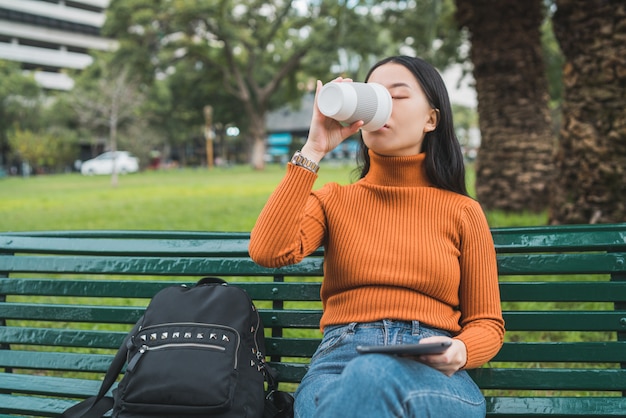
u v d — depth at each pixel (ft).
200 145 194.70
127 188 61.36
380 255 6.14
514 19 25.08
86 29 227.61
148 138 134.41
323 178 61.98
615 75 14.28
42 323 13.69
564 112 15.69
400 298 6.02
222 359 5.92
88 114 118.83
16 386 7.31
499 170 26.16
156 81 135.13
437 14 22.35
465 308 6.25
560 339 12.03
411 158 6.37
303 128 200.64
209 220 28.04
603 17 14.28
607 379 6.42
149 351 6.01
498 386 6.57
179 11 94.53
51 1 216.95
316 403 5.37
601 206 14.83
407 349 5.08
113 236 7.51
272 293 7.13
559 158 16.08
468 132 169.89
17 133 135.85
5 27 209.87
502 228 6.84
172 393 5.80
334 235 6.38
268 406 6.47
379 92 5.79
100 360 7.26
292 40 108.06
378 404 5.00
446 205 6.29
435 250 6.09
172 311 6.27
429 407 5.18
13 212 35.94
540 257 6.68
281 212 5.96
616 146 14.43
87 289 7.39
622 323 6.44
